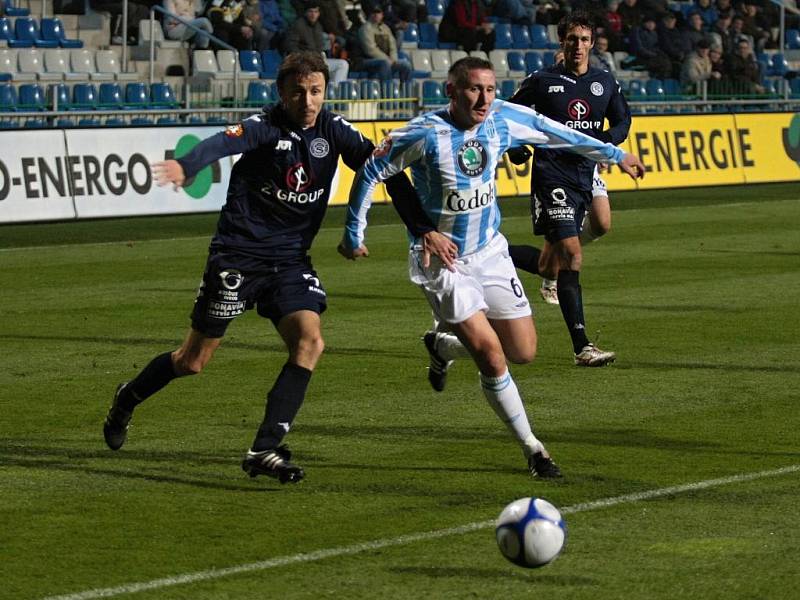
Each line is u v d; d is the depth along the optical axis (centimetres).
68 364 2864
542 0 8838
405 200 1994
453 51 8256
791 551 1625
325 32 7594
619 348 3017
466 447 2161
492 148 2034
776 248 4831
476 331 1983
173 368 2034
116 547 1645
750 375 2723
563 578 1532
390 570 1560
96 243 5031
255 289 1970
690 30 8619
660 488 1909
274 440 1884
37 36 7212
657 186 6875
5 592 1479
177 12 7506
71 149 5288
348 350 2995
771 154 7338
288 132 1920
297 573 1548
